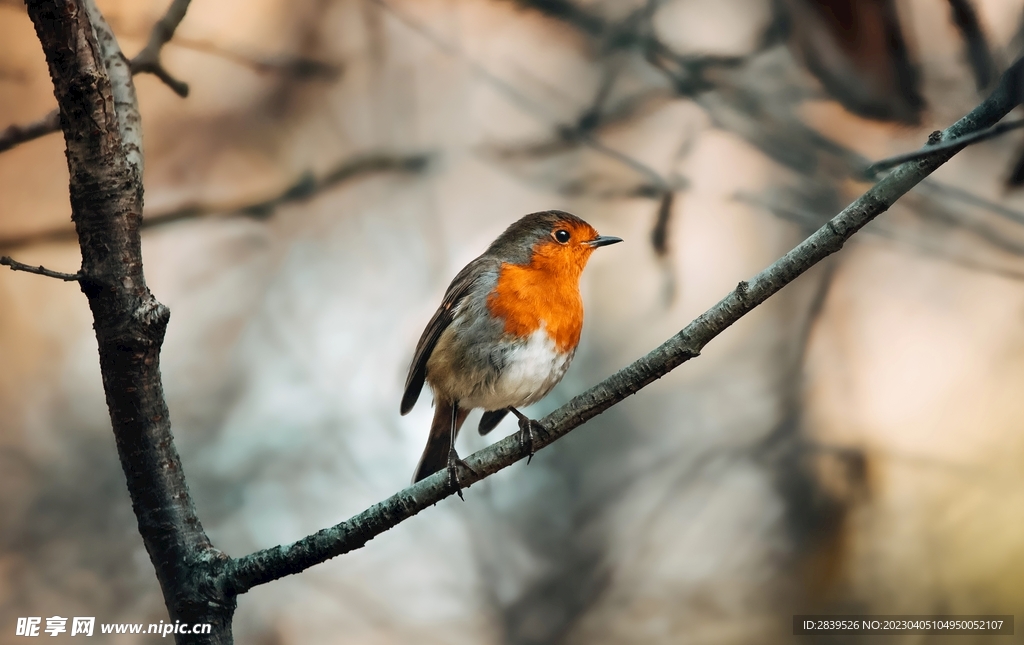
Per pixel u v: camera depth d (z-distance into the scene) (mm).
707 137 11000
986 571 10406
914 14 7609
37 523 11477
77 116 4492
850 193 9320
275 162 12695
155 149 12570
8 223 12328
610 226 12641
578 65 11422
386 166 10914
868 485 11133
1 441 11875
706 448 11992
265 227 13000
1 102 12336
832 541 11070
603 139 10195
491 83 10469
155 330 4707
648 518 11773
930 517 10797
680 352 5336
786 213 8867
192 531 4965
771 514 11562
